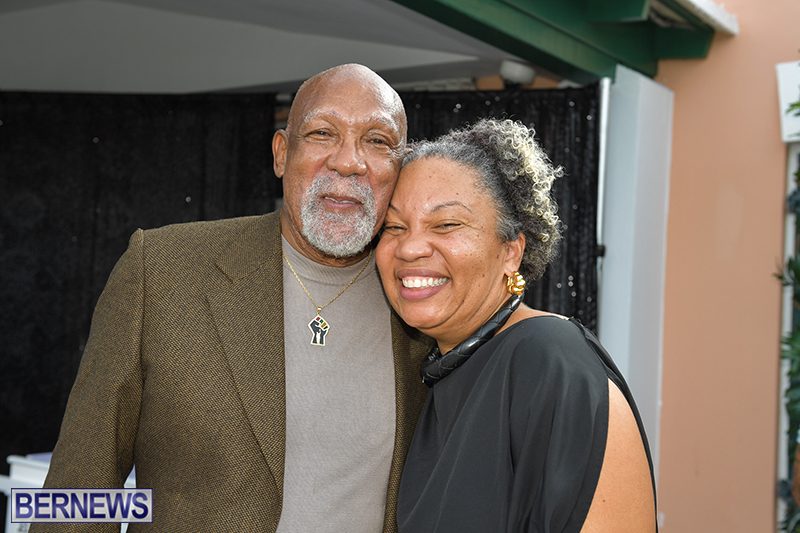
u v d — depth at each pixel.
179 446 1.33
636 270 3.33
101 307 1.41
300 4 3.21
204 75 4.23
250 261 1.46
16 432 4.36
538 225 1.45
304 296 1.50
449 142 1.46
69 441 1.33
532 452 1.24
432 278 1.38
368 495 1.45
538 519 1.20
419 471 1.42
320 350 1.47
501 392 1.31
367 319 1.54
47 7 4.51
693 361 3.51
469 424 1.32
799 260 3.25
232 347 1.36
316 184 1.40
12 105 4.29
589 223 3.28
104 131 4.23
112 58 4.42
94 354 1.38
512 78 3.52
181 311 1.37
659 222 3.52
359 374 1.49
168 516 1.33
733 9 3.42
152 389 1.34
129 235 4.24
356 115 1.38
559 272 3.33
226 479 1.32
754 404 3.34
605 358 1.35
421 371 1.50
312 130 1.40
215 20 4.18
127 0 3.96
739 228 3.40
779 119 3.30
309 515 1.38
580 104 3.32
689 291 3.53
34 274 4.34
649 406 3.48
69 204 4.30
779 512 3.26
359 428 1.45
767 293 3.32
